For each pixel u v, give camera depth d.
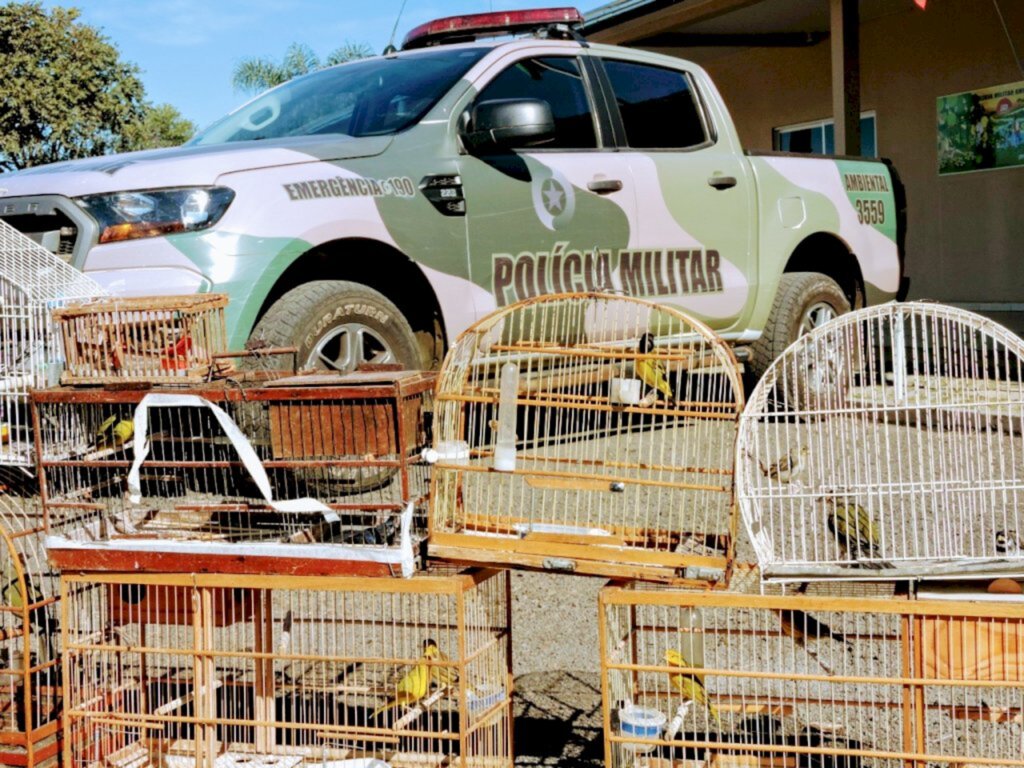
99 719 3.31
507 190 6.00
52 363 4.11
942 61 11.90
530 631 4.36
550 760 3.39
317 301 5.30
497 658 3.39
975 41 11.52
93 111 25.97
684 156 6.95
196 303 3.63
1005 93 11.27
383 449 3.16
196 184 5.10
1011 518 4.35
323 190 5.37
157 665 3.92
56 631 3.68
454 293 5.80
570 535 3.27
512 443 3.35
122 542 3.23
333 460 3.21
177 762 3.35
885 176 8.44
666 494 5.16
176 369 3.59
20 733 3.27
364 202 5.47
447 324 5.78
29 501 4.23
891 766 3.14
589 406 3.83
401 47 7.36
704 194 6.93
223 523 3.71
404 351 5.63
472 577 3.09
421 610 4.36
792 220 7.48
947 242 12.08
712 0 10.91
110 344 3.63
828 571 3.08
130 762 3.35
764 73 14.17
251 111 6.71
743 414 3.32
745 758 3.23
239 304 4.99
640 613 4.29
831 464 3.58
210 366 3.61
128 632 4.33
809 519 4.63
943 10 11.80
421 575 3.24
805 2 11.57
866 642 3.65
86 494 3.63
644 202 6.60
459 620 3.02
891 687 3.52
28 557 3.86
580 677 3.97
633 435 6.29
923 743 2.91
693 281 6.86
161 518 3.68
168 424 4.05
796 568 3.11
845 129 10.62
